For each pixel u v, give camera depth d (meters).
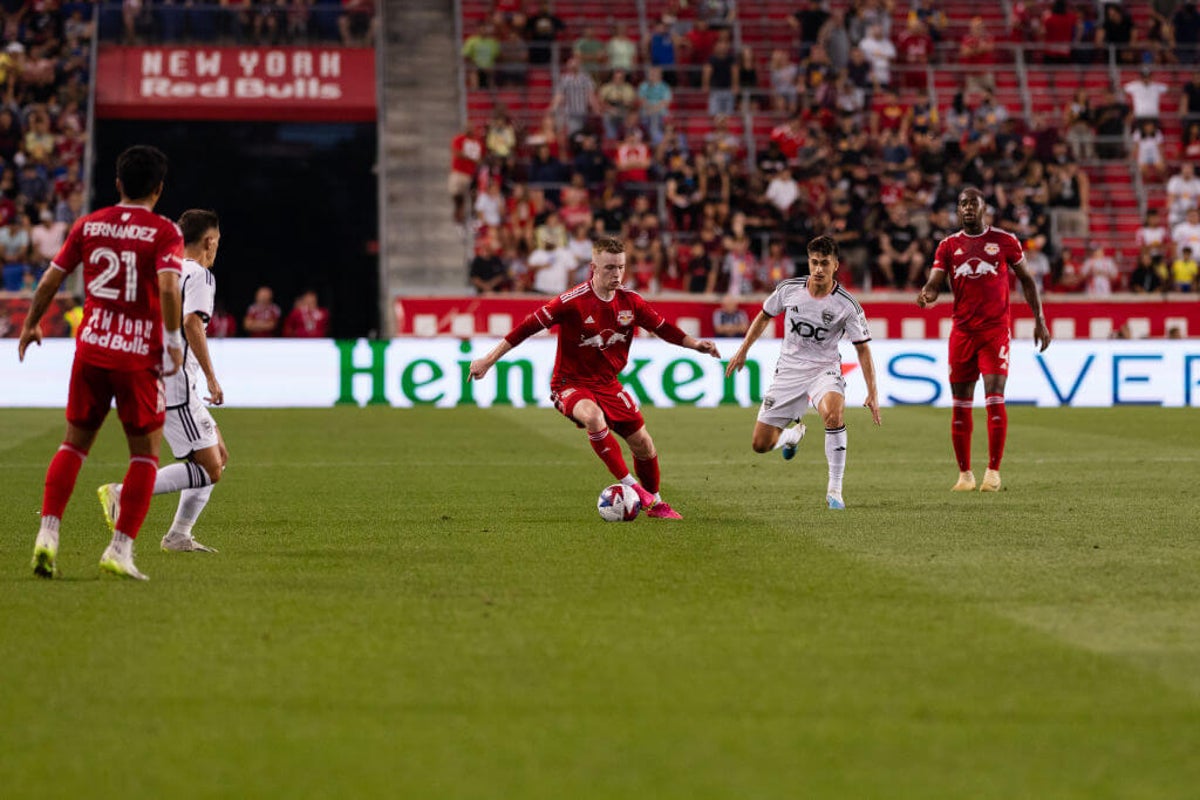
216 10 102.25
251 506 37.41
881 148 97.69
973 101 101.56
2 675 19.38
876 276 92.62
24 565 27.91
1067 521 34.06
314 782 15.33
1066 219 96.81
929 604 23.91
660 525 33.50
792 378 37.44
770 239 92.44
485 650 20.70
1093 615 23.06
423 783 15.30
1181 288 92.38
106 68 100.50
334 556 28.94
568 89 98.88
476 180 94.50
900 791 15.08
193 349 28.73
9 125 93.88
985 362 40.97
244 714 17.67
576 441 57.41
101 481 43.97
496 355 33.66
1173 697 18.36
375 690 18.66
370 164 111.94
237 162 110.81
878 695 18.44
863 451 53.31
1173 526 33.19
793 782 15.34
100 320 25.50
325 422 66.00
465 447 54.94
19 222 89.06
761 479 43.88
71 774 15.59
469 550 29.70
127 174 25.50
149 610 23.45
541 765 15.86
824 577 26.36
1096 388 76.75
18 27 99.75
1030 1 109.38
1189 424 65.31
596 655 20.42
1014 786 15.23
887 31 105.19
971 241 40.81
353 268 113.19
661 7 108.38
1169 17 109.50
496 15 103.00
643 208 91.44
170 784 15.28
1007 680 19.12
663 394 75.94
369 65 104.00
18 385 73.75
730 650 20.70
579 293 33.47
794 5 107.88
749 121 99.69
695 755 16.19
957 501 38.25
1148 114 102.94
